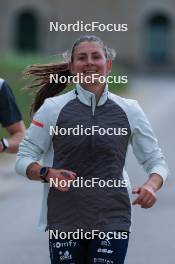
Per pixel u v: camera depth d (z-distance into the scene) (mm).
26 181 26812
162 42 106562
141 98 62344
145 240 18172
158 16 106938
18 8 105688
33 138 10602
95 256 10461
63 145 10477
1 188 25422
